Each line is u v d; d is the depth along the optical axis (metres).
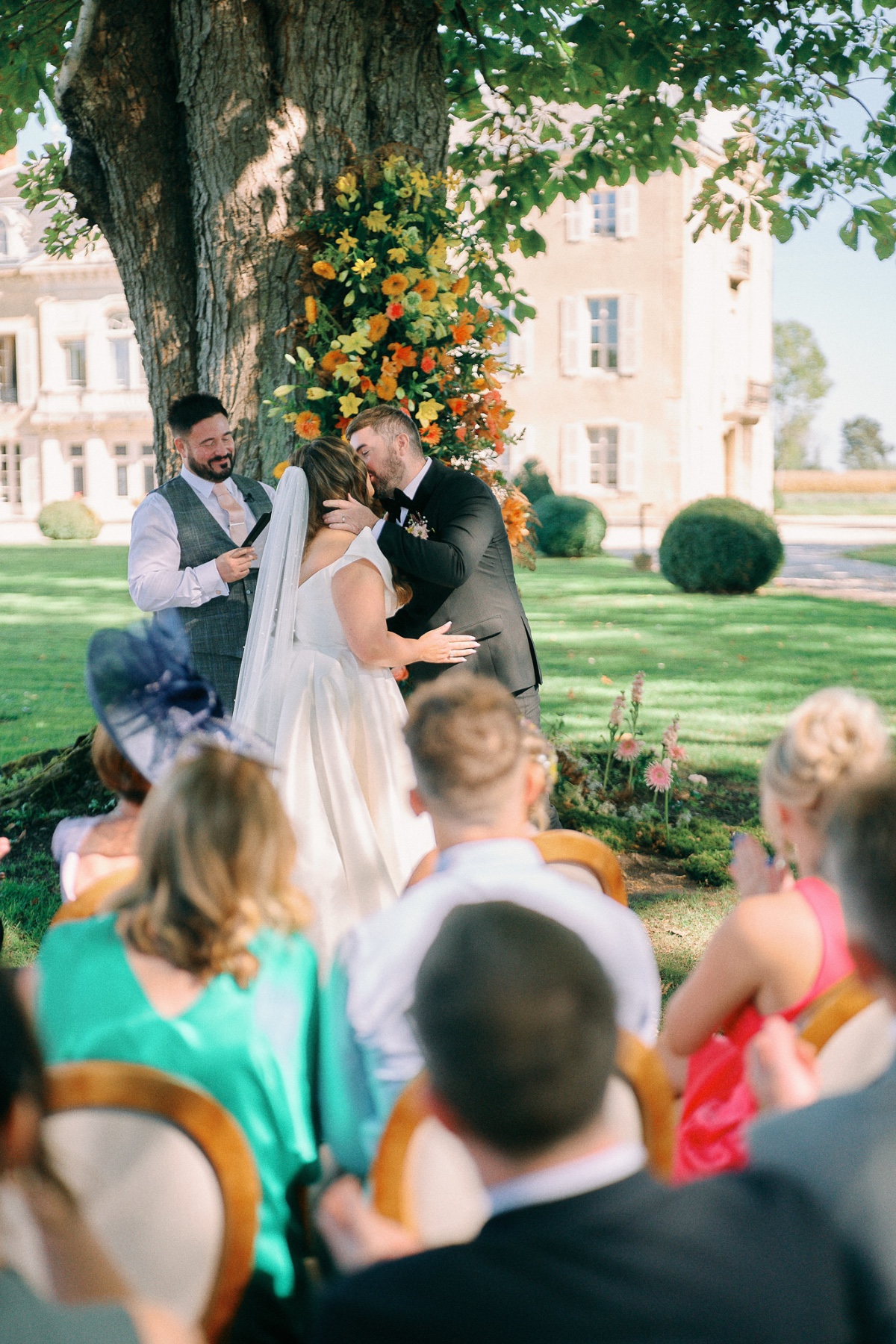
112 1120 1.51
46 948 1.79
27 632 13.82
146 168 5.68
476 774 1.93
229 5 5.24
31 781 6.45
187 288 5.85
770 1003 1.89
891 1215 1.19
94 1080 1.50
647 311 30.92
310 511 3.50
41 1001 1.75
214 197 5.50
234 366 5.56
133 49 5.45
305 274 5.10
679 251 30.52
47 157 8.53
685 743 7.93
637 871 5.34
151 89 5.56
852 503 63.41
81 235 8.76
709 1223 1.08
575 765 6.42
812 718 1.95
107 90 5.50
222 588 4.60
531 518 5.10
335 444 3.57
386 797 3.37
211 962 1.71
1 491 39.66
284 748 3.28
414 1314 1.04
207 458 4.79
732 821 6.16
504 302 7.41
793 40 7.19
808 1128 1.28
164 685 2.31
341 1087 1.81
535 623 14.46
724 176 8.23
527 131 8.30
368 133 5.58
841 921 1.86
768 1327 1.04
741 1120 1.91
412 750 2.00
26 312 38.34
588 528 24.91
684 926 4.60
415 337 4.75
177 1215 1.54
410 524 4.15
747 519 17.70
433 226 5.00
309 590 3.45
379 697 3.44
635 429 31.38
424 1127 1.55
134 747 2.29
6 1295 1.05
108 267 37.19
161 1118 1.51
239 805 1.74
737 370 36.56
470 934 1.15
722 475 35.19
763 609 15.80
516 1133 1.08
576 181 8.00
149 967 1.73
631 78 6.96
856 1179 1.21
